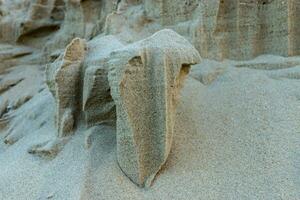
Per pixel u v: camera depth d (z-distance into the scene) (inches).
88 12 468.1
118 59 228.4
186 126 263.4
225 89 301.4
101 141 252.2
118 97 226.2
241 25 346.0
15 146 307.4
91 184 220.4
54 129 292.8
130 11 403.5
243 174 224.5
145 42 238.5
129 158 226.1
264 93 285.1
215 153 242.1
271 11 340.2
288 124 255.1
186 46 248.2
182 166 234.4
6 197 230.4
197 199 212.2
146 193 218.4
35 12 528.4
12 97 431.2
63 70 274.2
